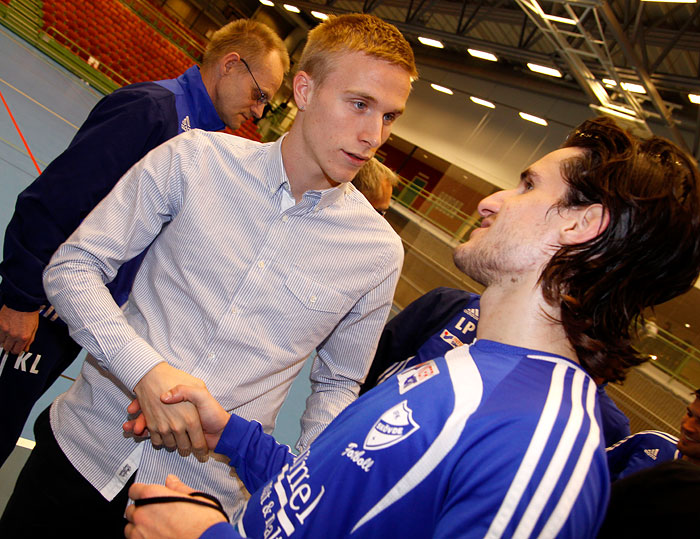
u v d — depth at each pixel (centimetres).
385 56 116
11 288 147
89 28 1311
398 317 208
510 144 1403
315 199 129
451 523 64
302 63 128
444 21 1506
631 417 821
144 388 109
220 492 130
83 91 1148
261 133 1683
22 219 145
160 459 124
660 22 938
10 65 905
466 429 67
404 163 1620
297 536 73
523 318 81
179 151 127
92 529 125
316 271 132
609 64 936
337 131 119
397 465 70
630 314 80
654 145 83
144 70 1455
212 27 2159
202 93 193
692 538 72
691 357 816
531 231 83
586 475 63
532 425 66
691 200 79
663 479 81
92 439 124
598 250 78
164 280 128
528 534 60
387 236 144
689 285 82
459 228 1348
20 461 221
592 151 85
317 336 137
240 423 112
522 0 913
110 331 112
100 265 121
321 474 75
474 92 1526
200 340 124
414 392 74
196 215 125
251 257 128
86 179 149
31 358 168
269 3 1905
